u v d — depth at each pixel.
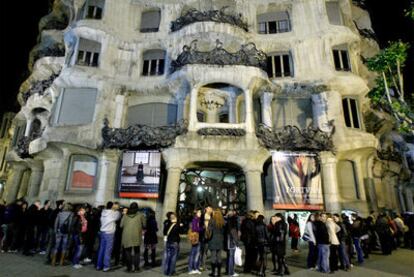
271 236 9.56
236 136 17.77
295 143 17.89
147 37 21.81
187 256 11.78
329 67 20.00
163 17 22.52
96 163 19.08
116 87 20.17
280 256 9.21
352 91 20.03
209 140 17.73
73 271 8.61
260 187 17.34
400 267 10.61
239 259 9.28
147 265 9.71
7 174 29.95
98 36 20.92
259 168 17.70
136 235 8.87
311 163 17.94
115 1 22.47
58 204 10.82
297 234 13.97
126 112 20.42
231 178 20.75
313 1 22.09
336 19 21.92
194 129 18.05
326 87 19.67
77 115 19.31
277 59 21.56
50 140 18.06
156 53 21.97
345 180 18.92
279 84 20.03
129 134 18.20
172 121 20.25
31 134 22.67
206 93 20.69
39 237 11.34
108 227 9.04
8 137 31.56
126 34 21.89
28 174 25.97
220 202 18.98
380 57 12.73
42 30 25.78
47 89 21.58
